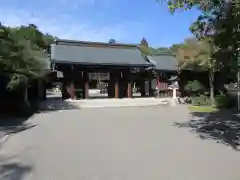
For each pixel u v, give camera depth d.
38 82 27.12
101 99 29.02
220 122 15.45
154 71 33.03
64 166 7.38
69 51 30.64
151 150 9.11
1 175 6.72
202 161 7.86
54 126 14.14
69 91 29.31
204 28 10.20
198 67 26.53
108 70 30.92
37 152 8.87
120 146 9.66
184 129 13.23
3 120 16.42
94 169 7.13
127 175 6.69
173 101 28.52
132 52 33.38
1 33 16.62
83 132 12.38
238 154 8.62
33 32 25.70
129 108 24.14
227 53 10.32
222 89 28.05
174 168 7.22
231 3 8.63
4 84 20.17
